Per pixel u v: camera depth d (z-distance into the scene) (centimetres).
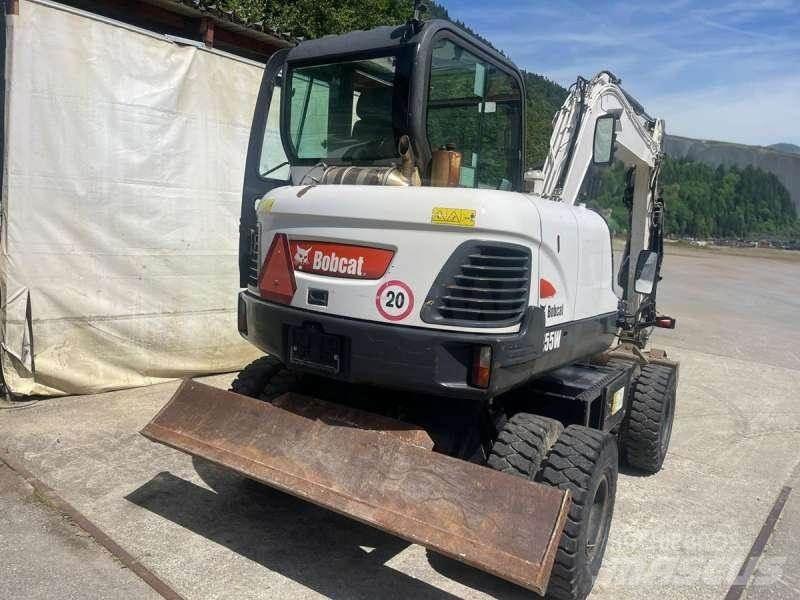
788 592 366
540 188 473
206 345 668
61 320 566
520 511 282
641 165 645
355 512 300
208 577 340
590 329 400
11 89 516
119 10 625
